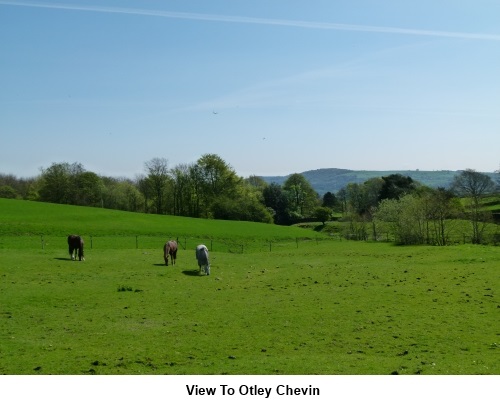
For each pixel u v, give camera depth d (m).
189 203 112.75
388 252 51.28
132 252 44.59
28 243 49.34
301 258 46.31
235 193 114.12
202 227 77.38
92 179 115.56
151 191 114.62
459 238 70.81
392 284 28.59
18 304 22.53
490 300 23.28
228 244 65.69
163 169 113.75
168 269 35.16
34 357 14.95
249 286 28.81
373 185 129.00
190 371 13.82
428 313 20.94
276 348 16.17
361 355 15.35
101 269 34.06
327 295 25.50
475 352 15.45
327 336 17.62
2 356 14.99
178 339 17.19
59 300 23.78
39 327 18.69
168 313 21.39
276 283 29.89
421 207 68.38
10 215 69.88
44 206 83.88
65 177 113.56
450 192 87.62
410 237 67.88
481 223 73.56
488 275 30.98
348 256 48.12
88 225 66.50
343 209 140.12
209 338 17.34
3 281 27.98
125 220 76.06
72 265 34.94
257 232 78.38
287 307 22.56
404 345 16.36
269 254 51.22
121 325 19.19
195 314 21.19
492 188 82.94
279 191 135.25
